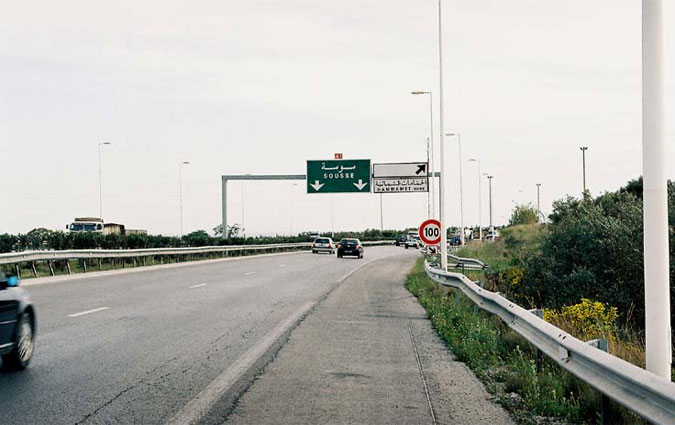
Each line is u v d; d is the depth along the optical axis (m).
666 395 5.15
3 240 36.06
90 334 13.35
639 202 22.25
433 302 19.86
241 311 17.75
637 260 19.53
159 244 49.25
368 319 16.81
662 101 7.16
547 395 8.04
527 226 61.00
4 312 9.18
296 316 16.97
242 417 7.43
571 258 21.58
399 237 118.81
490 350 11.48
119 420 7.23
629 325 18.16
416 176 52.50
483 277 27.70
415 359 11.27
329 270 39.09
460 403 8.24
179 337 13.13
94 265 36.91
